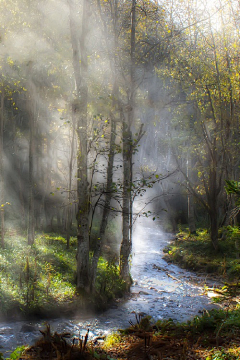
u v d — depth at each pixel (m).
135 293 14.05
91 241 20.08
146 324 9.63
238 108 21.50
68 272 14.38
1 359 6.86
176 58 20.52
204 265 18.75
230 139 21.20
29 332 9.50
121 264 14.65
